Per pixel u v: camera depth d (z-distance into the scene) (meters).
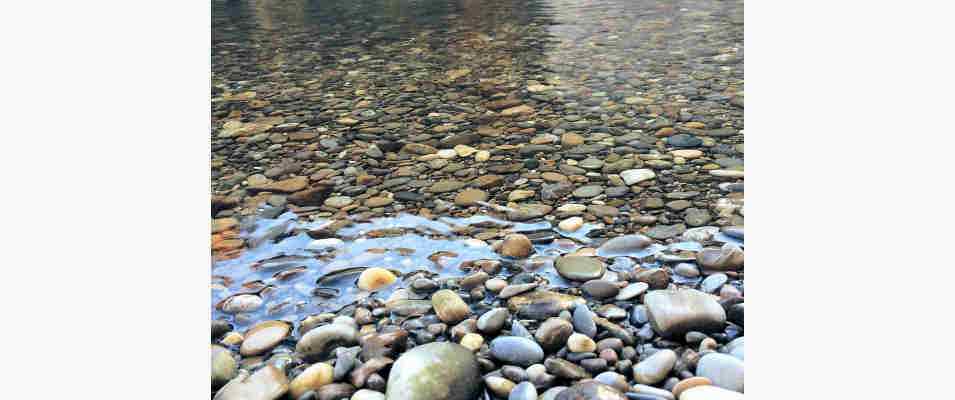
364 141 2.75
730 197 2.12
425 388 1.27
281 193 2.29
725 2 5.95
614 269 1.75
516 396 1.28
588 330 1.46
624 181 2.28
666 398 1.25
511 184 2.30
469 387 1.30
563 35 4.75
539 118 2.95
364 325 1.56
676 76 3.53
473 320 1.53
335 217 2.12
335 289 1.72
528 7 6.21
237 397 1.34
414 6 6.71
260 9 6.88
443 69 3.89
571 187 2.25
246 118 3.08
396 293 1.68
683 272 1.72
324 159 2.57
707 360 1.35
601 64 3.84
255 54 4.49
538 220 2.04
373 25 5.62
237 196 2.27
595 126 2.82
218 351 1.47
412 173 2.43
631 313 1.55
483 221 2.05
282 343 1.52
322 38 5.05
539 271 1.76
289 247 1.94
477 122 2.94
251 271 1.81
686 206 2.08
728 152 2.49
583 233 1.95
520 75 3.68
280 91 3.53
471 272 1.77
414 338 1.50
